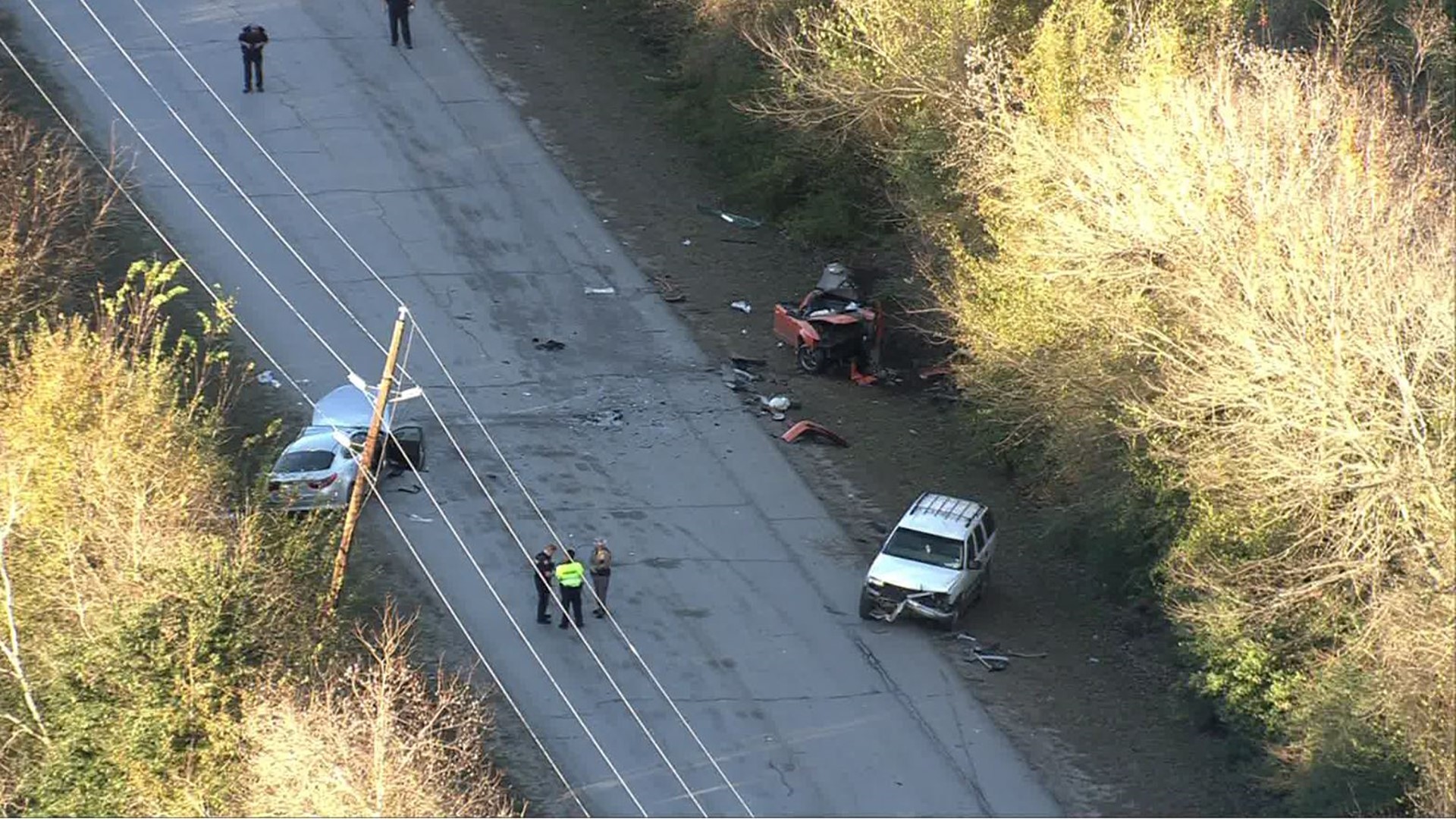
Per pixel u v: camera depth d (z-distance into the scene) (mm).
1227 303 49969
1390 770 42906
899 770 48312
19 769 44562
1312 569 46719
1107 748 49719
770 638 53844
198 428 51281
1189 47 61719
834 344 69500
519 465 61844
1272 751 45312
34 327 61562
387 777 40094
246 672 44156
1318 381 46562
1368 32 71250
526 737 48312
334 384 65500
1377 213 49250
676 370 69312
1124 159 54469
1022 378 58188
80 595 45281
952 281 62812
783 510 61031
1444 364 47125
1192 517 51500
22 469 46469
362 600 51219
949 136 66688
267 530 48938
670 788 46969
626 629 53500
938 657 53500
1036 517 61656
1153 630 55375
